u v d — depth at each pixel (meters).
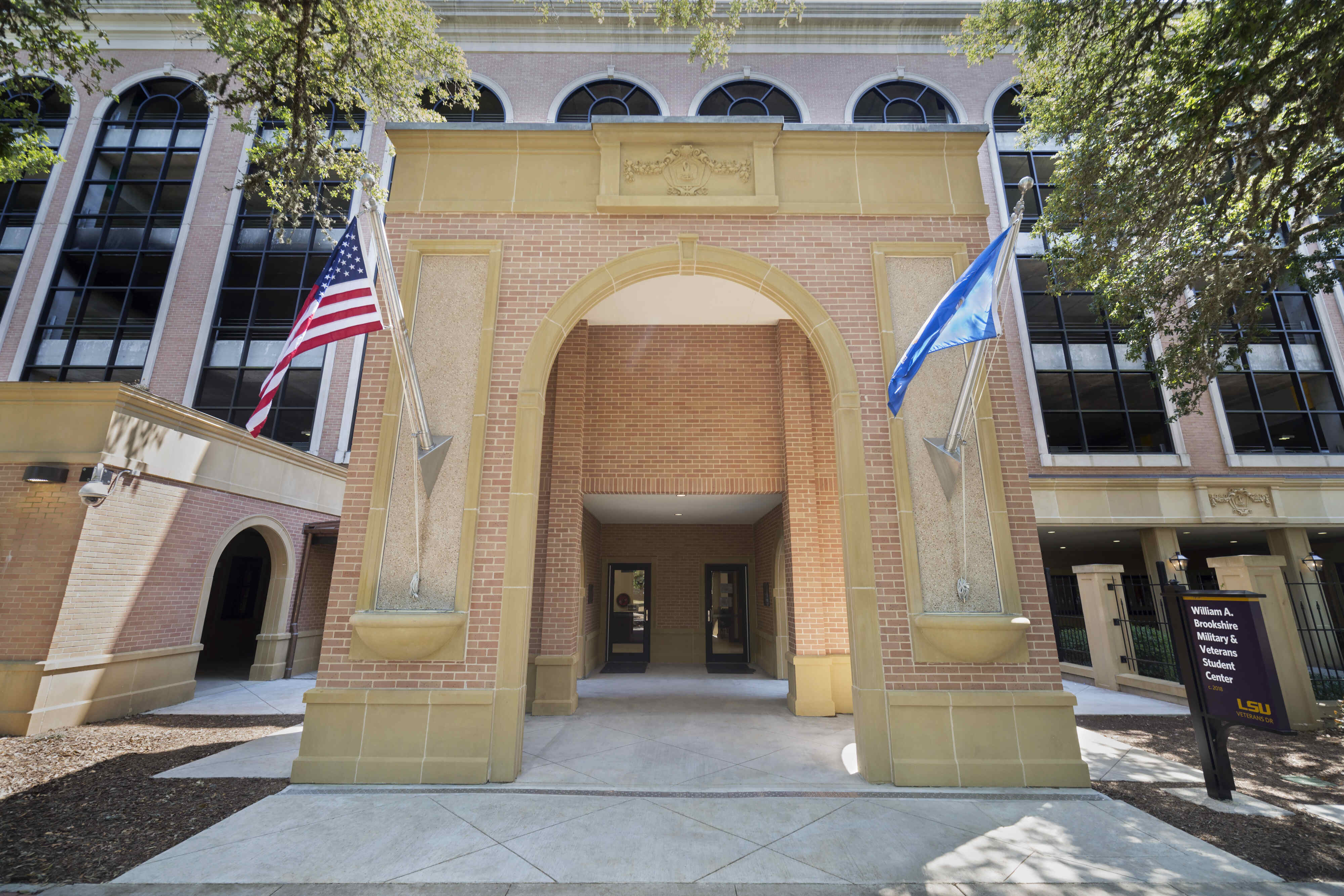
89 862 4.04
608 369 10.69
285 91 8.71
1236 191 8.76
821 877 3.92
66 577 8.04
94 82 18.39
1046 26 8.68
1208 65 7.63
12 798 5.27
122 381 16.38
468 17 18.09
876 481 6.51
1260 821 4.84
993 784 5.67
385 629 5.76
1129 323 9.95
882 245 7.17
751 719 8.72
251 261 17.45
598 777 5.90
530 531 6.28
